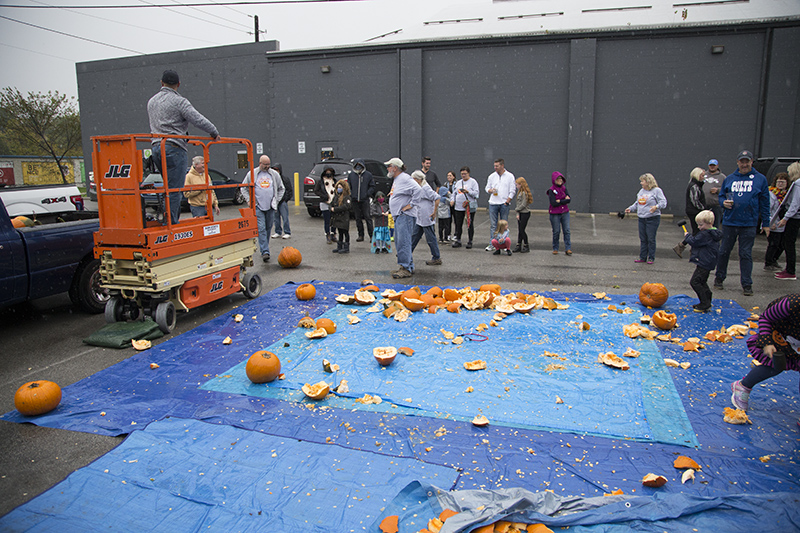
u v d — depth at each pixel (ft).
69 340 20.88
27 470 11.94
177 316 23.97
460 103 69.31
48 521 9.95
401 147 71.97
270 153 81.66
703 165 62.49
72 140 126.00
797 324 12.42
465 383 15.92
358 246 42.32
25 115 111.86
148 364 18.02
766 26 58.13
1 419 14.25
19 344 20.44
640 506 9.86
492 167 69.36
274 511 10.10
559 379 16.06
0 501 10.82
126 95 89.61
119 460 12.01
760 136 60.54
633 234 48.83
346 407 14.60
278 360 16.44
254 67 80.53
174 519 9.95
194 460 11.98
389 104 72.13
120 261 20.75
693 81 61.46
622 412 13.97
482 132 69.10
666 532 9.26
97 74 90.68
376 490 10.73
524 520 9.49
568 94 65.41
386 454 12.16
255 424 13.69
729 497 9.99
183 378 16.80
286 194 45.68
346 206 37.76
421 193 30.22
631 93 63.41
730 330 19.75
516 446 12.42
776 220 30.81
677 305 23.80
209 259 23.52
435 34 75.61
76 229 23.45
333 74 73.92
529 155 67.92
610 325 21.04
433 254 33.71
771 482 10.85
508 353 18.21
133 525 9.81
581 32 63.00
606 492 10.66
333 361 17.81
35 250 21.49
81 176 127.95
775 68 58.59
